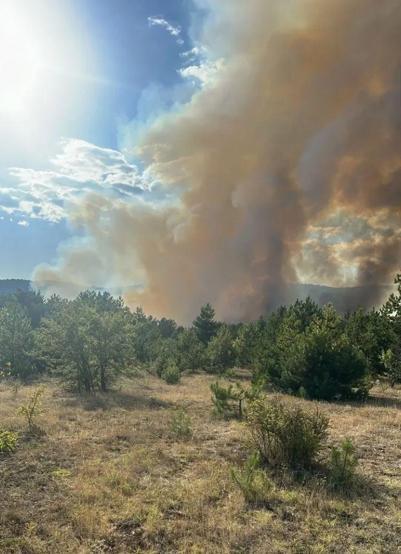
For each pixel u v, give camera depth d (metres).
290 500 6.65
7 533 5.58
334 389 18.80
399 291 18.81
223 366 37.50
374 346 23.16
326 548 5.28
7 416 12.91
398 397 21.00
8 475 7.64
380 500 6.76
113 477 7.46
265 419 8.76
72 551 5.16
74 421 12.37
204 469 8.01
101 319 21.17
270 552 5.15
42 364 27.23
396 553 5.20
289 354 20.77
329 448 9.48
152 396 18.58
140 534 5.62
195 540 5.45
